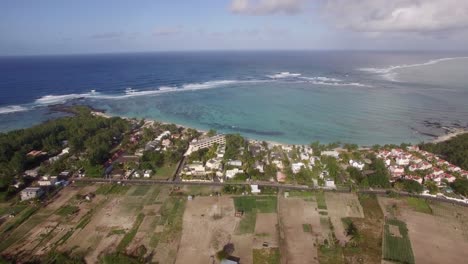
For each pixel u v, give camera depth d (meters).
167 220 97.69
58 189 118.00
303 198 111.75
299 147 162.50
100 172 127.38
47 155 151.00
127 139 169.50
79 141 158.62
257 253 83.12
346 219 99.06
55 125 179.88
